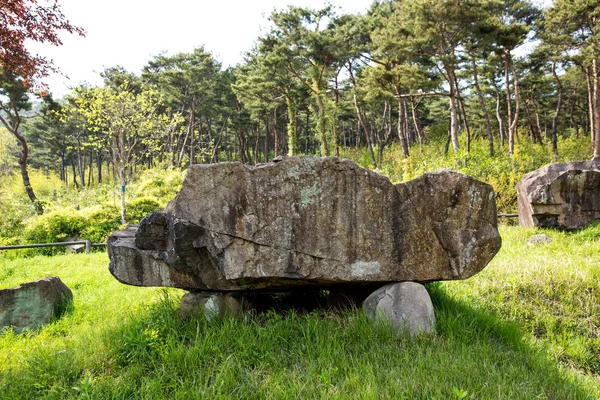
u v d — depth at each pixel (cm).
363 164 2675
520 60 2161
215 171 347
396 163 2117
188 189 346
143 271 382
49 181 3288
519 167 1263
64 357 321
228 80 3656
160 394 263
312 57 2106
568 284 495
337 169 358
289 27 2120
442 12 1560
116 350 325
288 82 2477
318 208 355
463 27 1653
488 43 1694
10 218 1340
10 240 1187
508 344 368
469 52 1847
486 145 2338
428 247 371
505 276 531
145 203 1330
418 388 265
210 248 348
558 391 282
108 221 1236
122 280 383
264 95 2580
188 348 324
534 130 2702
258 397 263
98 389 271
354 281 366
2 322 425
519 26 1669
